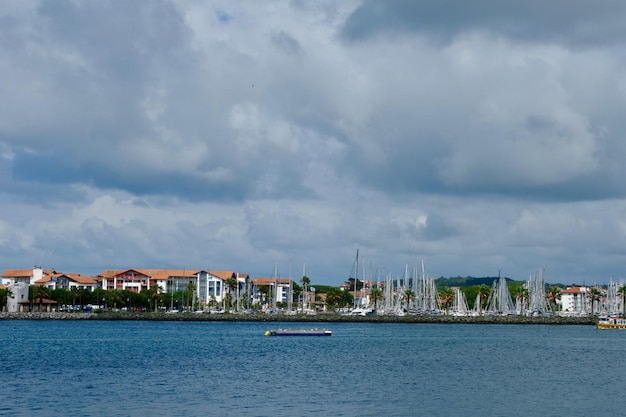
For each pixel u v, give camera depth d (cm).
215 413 6988
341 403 7594
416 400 7856
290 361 11869
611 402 7856
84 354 13112
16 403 7494
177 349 14350
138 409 7175
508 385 9106
